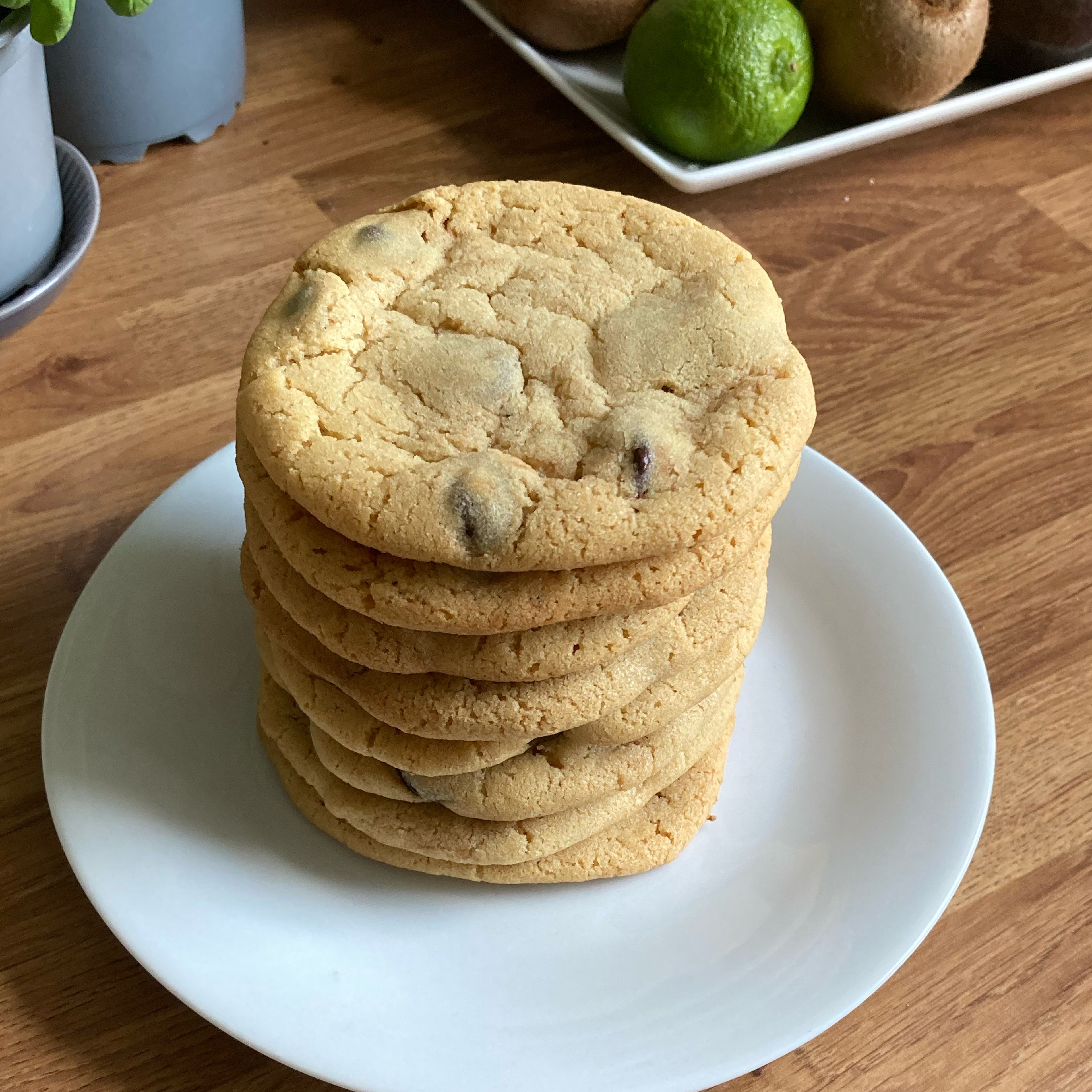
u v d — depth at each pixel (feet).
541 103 1.57
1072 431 1.30
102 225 1.41
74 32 1.34
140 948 0.93
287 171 1.48
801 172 1.53
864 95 1.45
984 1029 0.98
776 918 0.98
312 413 0.88
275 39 1.62
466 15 1.67
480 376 0.89
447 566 0.86
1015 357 1.36
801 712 1.09
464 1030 0.92
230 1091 0.94
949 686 1.08
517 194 1.00
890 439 1.29
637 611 0.89
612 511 0.85
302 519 0.88
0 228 1.21
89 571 1.17
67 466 1.23
